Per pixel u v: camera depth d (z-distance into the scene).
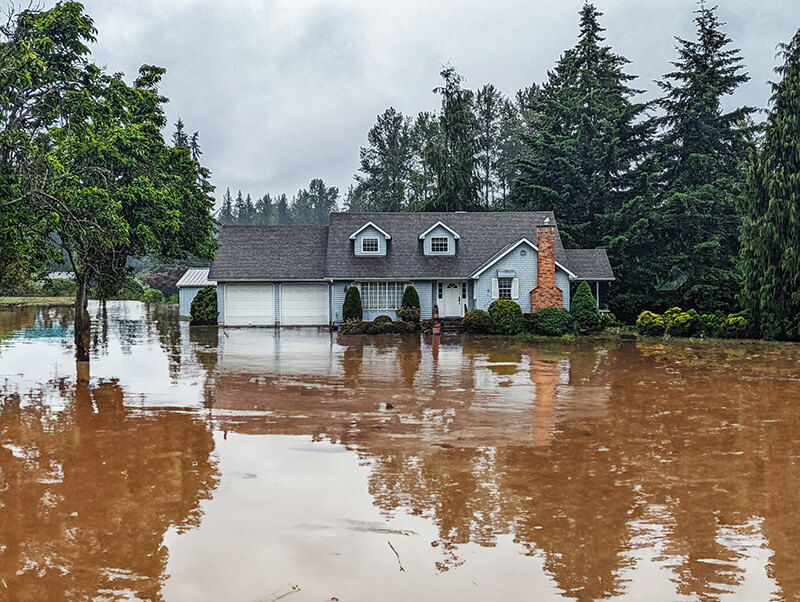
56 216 16.19
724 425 13.08
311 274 36.75
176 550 7.44
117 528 8.01
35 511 8.51
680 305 39.88
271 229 39.31
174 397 15.64
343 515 8.41
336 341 29.19
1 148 15.94
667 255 41.16
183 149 25.00
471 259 36.66
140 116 22.77
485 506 8.71
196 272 49.16
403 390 16.62
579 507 8.69
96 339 29.64
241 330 35.06
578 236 42.66
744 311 31.47
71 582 6.73
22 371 19.61
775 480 9.77
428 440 11.84
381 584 6.70
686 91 44.47
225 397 15.66
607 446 11.52
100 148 17.58
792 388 17.30
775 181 30.16
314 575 6.89
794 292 29.47
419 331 33.72
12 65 15.62
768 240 30.11
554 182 45.06
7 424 12.94
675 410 14.46
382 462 10.54
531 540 7.71
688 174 43.72
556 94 54.41
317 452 11.09
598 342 29.39
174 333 33.12
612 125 44.38
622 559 7.25
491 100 72.75
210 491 9.24
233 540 7.70
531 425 13.00
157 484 9.52
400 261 36.50
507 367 20.86
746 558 7.28
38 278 22.06
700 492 9.26
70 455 10.89
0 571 6.95
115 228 18.34
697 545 7.59
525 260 35.00
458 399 15.52
